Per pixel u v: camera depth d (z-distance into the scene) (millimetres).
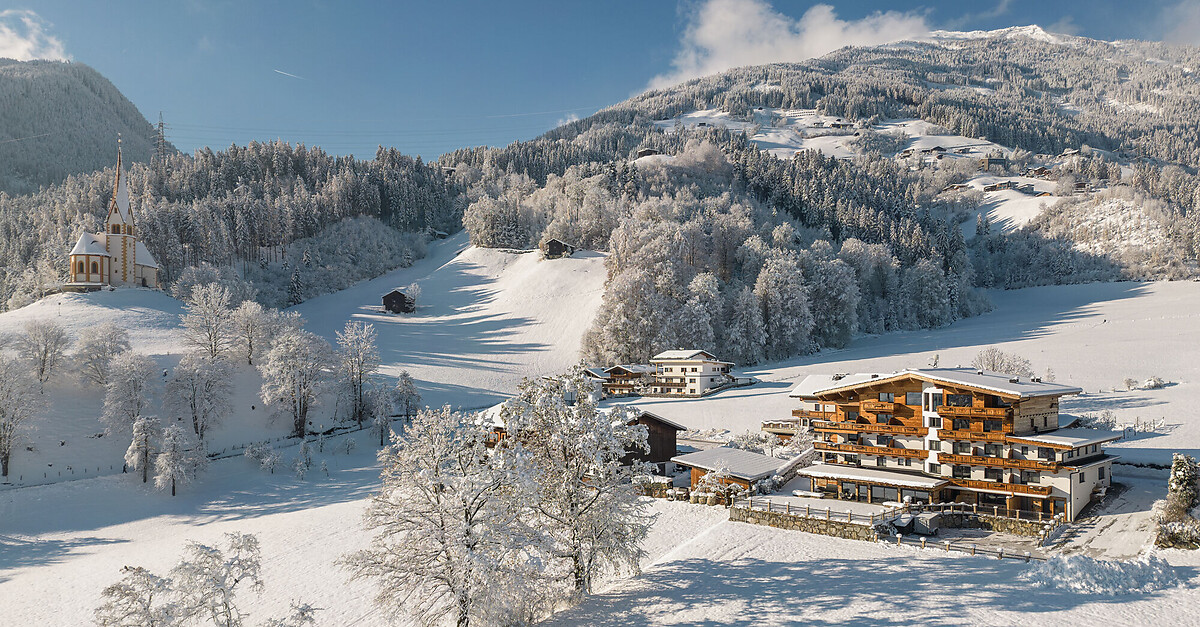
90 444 82812
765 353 139875
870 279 180625
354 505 64938
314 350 99562
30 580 51375
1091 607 30125
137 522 66375
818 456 62219
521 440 37156
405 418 99000
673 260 154750
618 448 36188
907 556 39281
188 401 89250
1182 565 34406
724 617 32375
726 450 61844
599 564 37906
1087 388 88500
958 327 166000
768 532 45656
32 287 158625
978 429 48281
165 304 145750
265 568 48406
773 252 161875
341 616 38906
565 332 152875
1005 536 42875
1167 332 124812
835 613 31719
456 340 154375
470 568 29875
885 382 52750
